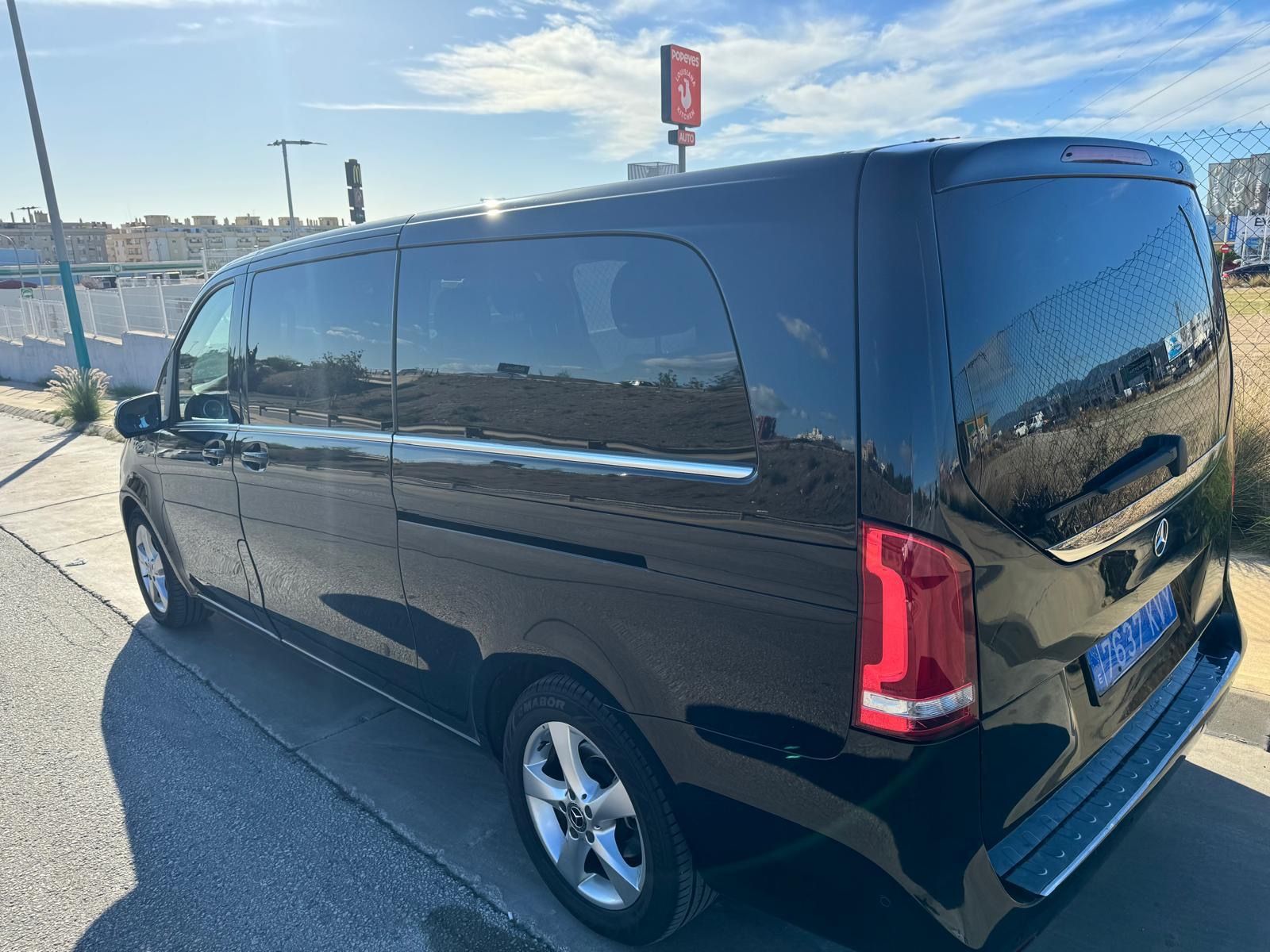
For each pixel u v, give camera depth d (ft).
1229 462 8.65
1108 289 6.60
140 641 15.87
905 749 5.37
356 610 10.16
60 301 70.44
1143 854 8.68
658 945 7.91
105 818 10.36
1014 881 5.75
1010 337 5.66
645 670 6.79
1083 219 6.48
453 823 10.05
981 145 5.79
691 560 6.32
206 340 12.45
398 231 9.05
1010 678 5.61
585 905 7.99
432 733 12.16
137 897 8.97
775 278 5.85
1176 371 7.36
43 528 24.58
